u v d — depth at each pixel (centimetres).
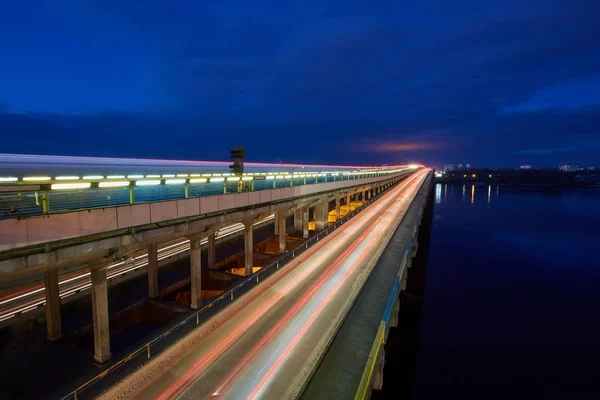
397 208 6194
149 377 1401
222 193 2411
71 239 1405
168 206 1806
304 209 4541
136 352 1514
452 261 6750
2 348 1952
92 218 1436
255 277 2541
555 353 3528
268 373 1393
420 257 5097
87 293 2450
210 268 3209
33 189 1357
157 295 2603
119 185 1550
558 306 4703
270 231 4953
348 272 2623
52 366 1738
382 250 3241
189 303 2955
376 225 4600
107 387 1334
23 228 1216
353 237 3891
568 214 12425
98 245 1477
